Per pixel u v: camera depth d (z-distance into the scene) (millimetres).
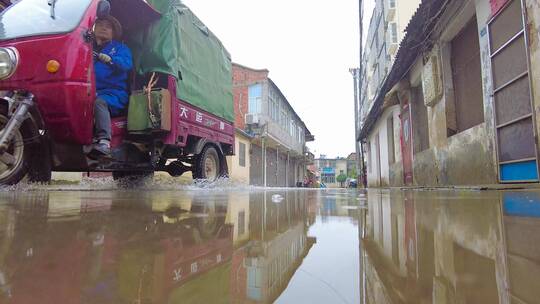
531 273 566
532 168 3836
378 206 2100
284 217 1515
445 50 6328
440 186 6027
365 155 22250
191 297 448
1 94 3088
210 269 608
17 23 3365
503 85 4371
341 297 453
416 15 5867
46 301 425
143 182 5824
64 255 682
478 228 1069
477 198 2404
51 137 3363
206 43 6102
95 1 3674
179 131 4977
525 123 3949
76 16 3428
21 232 961
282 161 27719
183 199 2621
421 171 7992
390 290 480
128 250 743
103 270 576
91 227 1075
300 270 603
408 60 7906
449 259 680
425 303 427
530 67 3752
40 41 3215
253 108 21000
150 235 951
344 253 758
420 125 8633
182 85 5125
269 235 1017
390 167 12492
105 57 4086
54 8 3402
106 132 3809
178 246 804
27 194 2826
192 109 5426
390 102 10555
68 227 1072
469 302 428
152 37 4895
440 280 535
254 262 668
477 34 5379
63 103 3209
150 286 495
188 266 624
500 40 4461
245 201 2561
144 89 4516
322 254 743
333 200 2875
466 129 5777
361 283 523
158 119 4473
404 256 712
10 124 2926
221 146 6809
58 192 3191
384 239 929
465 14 5434
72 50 3279
